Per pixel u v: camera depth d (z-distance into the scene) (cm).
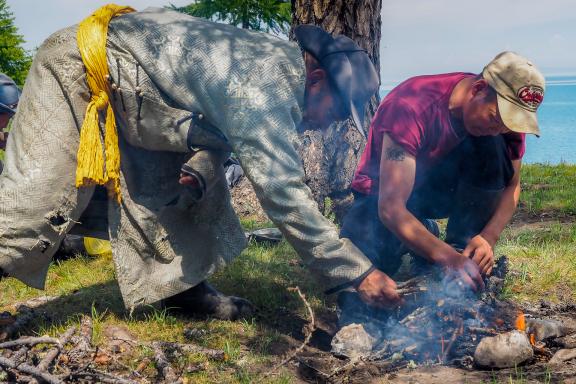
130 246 354
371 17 616
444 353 330
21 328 352
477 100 315
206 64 306
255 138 297
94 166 317
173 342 343
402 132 326
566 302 420
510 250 537
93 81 316
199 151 320
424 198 390
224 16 1878
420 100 330
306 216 305
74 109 321
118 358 320
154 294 361
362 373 312
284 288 443
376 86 312
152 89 314
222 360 326
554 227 652
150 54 313
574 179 1075
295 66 305
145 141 329
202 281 387
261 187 301
